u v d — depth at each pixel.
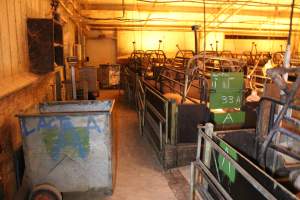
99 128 2.02
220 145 1.71
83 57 8.39
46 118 1.93
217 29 9.12
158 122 3.29
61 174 2.06
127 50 9.50
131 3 6.10
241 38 10.16
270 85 2.04
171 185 2.57
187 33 9.65
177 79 4.51
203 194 1.86
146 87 4.14
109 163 2.11
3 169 1.95
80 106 2.50
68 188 2.10
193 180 2.03
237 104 2.91
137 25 8.74
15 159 2.19
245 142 2.06
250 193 1.32
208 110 2.93
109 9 6.25
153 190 2.47
